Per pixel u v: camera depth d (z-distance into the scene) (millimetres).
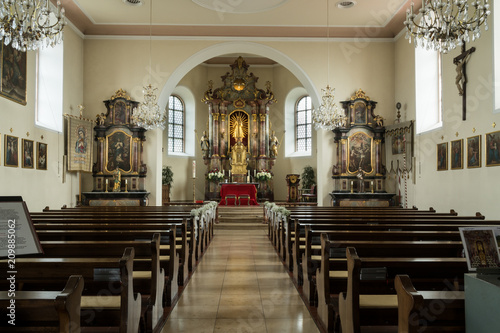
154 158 17297
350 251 3949
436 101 14367
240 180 24125
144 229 6754
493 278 2824
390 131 16703
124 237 6043
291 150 25500
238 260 9367
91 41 17328
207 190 24297
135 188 16891
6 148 10852
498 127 10031
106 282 4516
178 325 5062
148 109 14820
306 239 6090
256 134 24953
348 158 17125
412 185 15328
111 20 16188
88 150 16172
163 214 9797
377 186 17109
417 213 10641
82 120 15867
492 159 10250
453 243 4766
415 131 15203
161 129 17766
